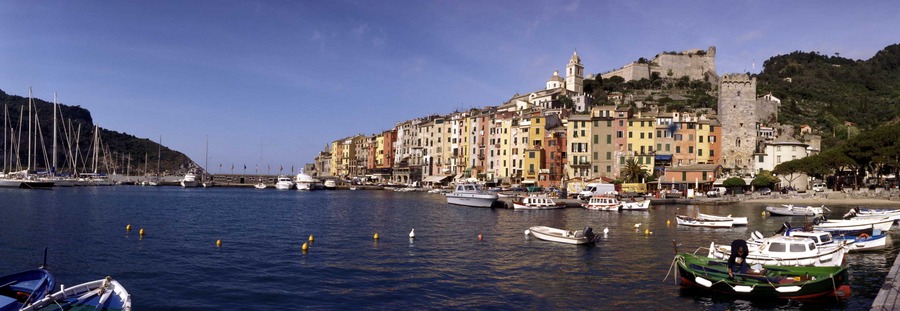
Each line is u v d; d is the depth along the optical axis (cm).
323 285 3547
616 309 3028
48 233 5781
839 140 19250
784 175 13800
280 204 11556
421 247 5112
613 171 14962
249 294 3312
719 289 3225
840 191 12950
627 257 4625
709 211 10000
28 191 15462
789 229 5153
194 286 3491
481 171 17950
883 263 4331
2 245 4953
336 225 6950
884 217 6812
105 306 2491
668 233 6456
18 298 2536
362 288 3478
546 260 4472
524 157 15900
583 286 3550
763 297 3122
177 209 9519
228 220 7494
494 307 3073
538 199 10256
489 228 6781
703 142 14875
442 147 19888
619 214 9225
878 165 12850
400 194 17300
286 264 4203
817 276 3128
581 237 5275
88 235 5662
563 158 15638
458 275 3872
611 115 15138
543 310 3014
